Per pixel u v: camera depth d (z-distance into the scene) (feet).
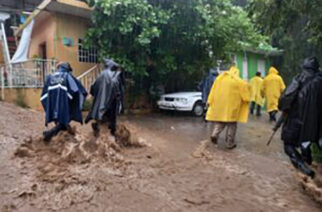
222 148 19.86
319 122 12.28
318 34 18.19
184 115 36.96
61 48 34.88
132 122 29.68
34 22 38.81
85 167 13.61
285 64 55.62
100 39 33.45
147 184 12.44
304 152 13.15
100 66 34.45
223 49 39.88
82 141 16.46
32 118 24.36
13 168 12.99
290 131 12.61
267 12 16.94
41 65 31.24
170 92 41.96
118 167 14.10
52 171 12.82
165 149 18.58
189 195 11.59
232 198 11.56
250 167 15.80
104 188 11.65
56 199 10.48
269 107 33.09
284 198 11.83
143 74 34.24
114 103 17.94
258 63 57.47
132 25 31.14
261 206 10.96
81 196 10.85
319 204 11.39
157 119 33.09
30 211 9.57
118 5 30.30
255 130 27.91
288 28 18.63
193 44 37.73
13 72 30.07
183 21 34.40
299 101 12.28
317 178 12.50
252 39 40.52
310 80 12.31
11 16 52.16
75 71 36.40
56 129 16.51
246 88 18.97
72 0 31.58
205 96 31.78
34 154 14.85
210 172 14.57
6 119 22.35
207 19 34.17
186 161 16.14
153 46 35.37
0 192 10.69
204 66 40.32
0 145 16.16
